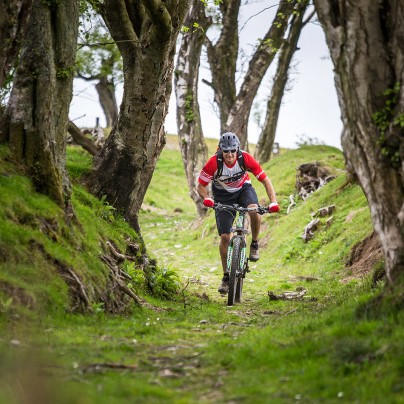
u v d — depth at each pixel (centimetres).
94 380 812
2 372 755
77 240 1443
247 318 1523
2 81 1587
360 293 1533
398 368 773
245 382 823
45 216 1369
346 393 747
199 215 4425
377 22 1005
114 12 1720
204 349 1030
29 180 1424
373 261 2248
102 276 1435
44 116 1437
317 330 1051
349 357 844
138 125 1828
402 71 990
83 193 1795
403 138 985
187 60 4378
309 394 766
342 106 1052
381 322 938
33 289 1166
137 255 1802
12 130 1433
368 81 1012
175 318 1464
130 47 1761
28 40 1451
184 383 837
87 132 4341
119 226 1830
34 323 1088
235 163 1689
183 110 4425
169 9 1780
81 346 1005
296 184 3875
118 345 1036
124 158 1861
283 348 956
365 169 1028
